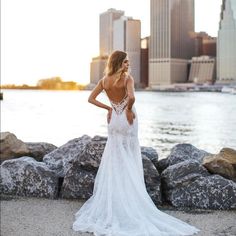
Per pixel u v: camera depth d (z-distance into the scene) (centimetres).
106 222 541
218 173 690
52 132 3966
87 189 684
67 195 688
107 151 584
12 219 580
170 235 514
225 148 730
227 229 541
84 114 7294
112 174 568
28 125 4862
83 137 823
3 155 833
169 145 2922
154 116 6662
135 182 566
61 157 787
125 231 522
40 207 638
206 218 588
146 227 526
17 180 710
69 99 18612
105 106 581
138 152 588
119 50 570
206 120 5372
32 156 849
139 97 14225
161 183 684
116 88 568
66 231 535
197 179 657
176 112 7631
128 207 554
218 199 640
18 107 10281
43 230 538
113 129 576
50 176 708
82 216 571
